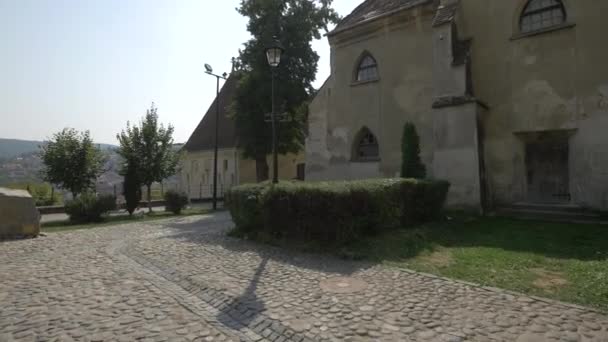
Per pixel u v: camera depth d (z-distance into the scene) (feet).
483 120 40.14
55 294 16.93
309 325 12.80
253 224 31.27
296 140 77.41
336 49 56.54
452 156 38.22
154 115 67.41
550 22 37.06
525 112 37.93
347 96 54.90
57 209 72.13
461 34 42.27
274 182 31.63
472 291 15.97
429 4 45.70
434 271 19.33
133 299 16.22
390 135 49.70
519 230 29.07
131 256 25.04
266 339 12.24
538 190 40.63
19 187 88.63
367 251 23.38
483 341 11.43
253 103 71.31
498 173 39.55
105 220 54.24
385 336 11.85
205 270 20.58
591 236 25.80
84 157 65.67
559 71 35.86
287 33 68.54
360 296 15.62
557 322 12.66
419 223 31.35
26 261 23.76
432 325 12.59
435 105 39.55
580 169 34.63
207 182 109.91
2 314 14.51
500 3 39.75
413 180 30.76
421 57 46.75
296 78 70.28
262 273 19.63
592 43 33.99
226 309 14.85
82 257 24.94
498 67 39.81
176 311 14.78
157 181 68.03
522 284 16.74
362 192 25.08
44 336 12.53
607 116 33.12
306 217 26.30
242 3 70.18
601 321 12.69
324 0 72.08
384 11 51.47
